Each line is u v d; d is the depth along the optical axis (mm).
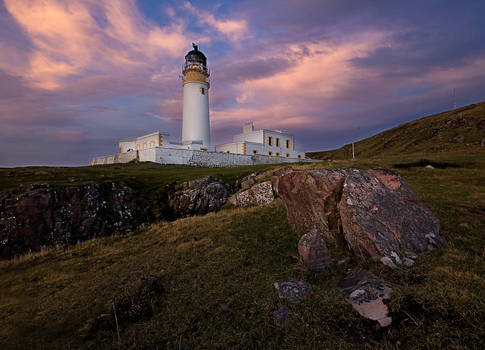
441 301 4754
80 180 20094
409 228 7648
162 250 11539
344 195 8188
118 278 8828
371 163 25750
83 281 9172
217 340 5090
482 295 4820
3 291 8977
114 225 17297
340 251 7902
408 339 4258
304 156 65750
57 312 6918
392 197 8508
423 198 12523
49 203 15906
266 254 9289
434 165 22594
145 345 5207
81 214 16609
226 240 11312
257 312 5762
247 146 50875
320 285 6496
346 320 4898
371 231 7141
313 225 9328
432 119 104500
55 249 13828
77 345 5504
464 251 7113
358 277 6254
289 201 10664
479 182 15781
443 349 3883
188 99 51188
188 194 21172
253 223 13297
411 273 6047
